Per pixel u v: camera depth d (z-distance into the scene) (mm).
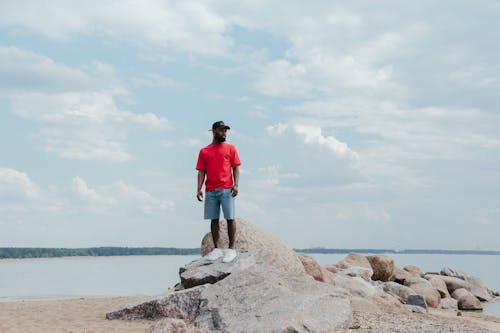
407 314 12289
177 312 9711
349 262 20250
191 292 9883
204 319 9125
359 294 13812
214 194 11039
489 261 136625
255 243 12195
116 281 33312
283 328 7980
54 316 10625
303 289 9742
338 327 8680
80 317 10461
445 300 20547
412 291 18234
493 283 40656
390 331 8516
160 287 27016
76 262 104312
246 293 9422
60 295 20219
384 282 20062
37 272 49750
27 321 9914
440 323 9617
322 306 9023
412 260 140250
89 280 34438
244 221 12734
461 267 85375
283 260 12078
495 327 12266
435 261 131625
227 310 9055
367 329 8641
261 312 8695
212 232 11273
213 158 11000
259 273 10086
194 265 11242
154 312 9828
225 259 10914
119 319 9992
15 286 27359
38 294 20953
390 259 20828
